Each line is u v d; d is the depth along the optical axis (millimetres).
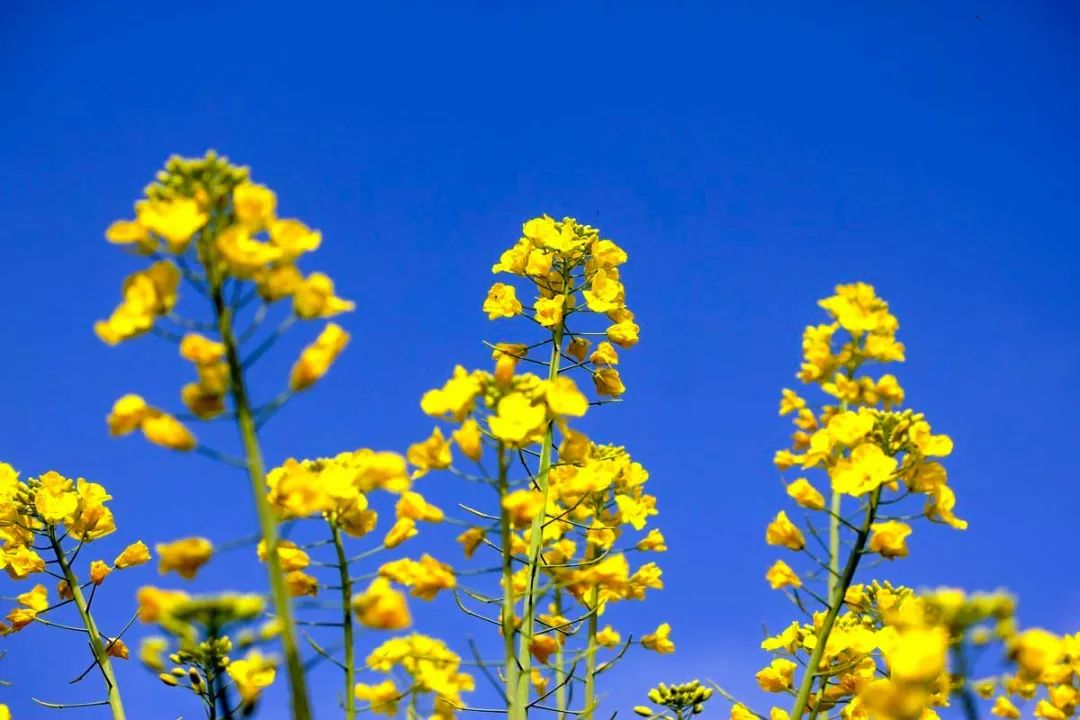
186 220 603
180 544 598
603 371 792
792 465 760
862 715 701
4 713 693
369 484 629
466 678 650
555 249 804
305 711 584
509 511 653
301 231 613
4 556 769
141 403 604
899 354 753
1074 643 688
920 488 693
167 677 668
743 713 722
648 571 750
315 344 610
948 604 641
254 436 604
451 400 660
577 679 704
